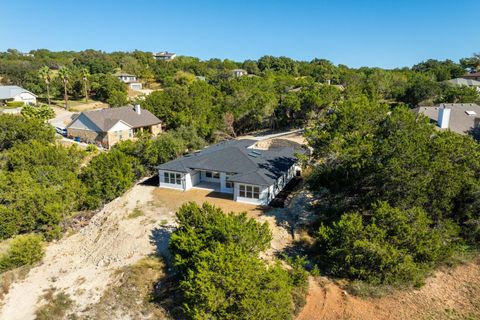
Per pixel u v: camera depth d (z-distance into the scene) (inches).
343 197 1079.6
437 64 5295.3
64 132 2652.6
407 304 765.3
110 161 1477.6
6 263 1035.9
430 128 1102.4
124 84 4306.1
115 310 831.7
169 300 837.8
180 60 6530.5
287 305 720.3
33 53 7421.3
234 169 1350.9
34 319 830.5
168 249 1003.3
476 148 1029.2
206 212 943.7
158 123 2615.7
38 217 1218.0
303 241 1033.5
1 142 1980.8
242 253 770.8
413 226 854.5
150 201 1322.6
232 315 681.0
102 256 1068.5
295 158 1520.7
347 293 807.7
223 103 2672.2
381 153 971.3
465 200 943.7
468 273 863.1
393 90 3213.6
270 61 6131.9
